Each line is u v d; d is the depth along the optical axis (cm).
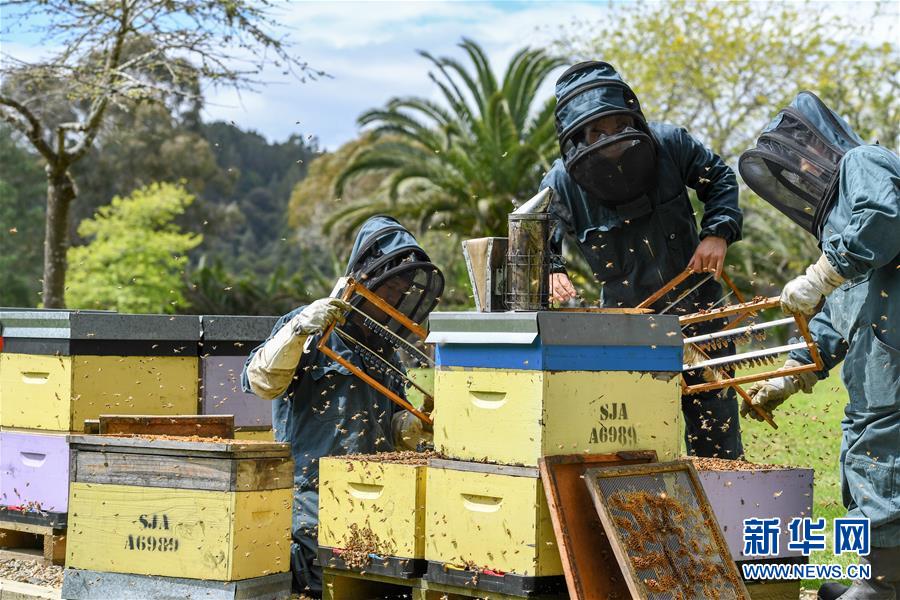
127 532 442
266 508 434
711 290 593
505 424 378
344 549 429
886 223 409
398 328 513
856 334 441
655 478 386
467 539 387
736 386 523
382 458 442
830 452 884
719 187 578
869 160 427
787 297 447
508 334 373
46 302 1291
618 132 523
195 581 427
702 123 2484
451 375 398
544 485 363
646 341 394
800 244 2567
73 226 4497
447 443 400
